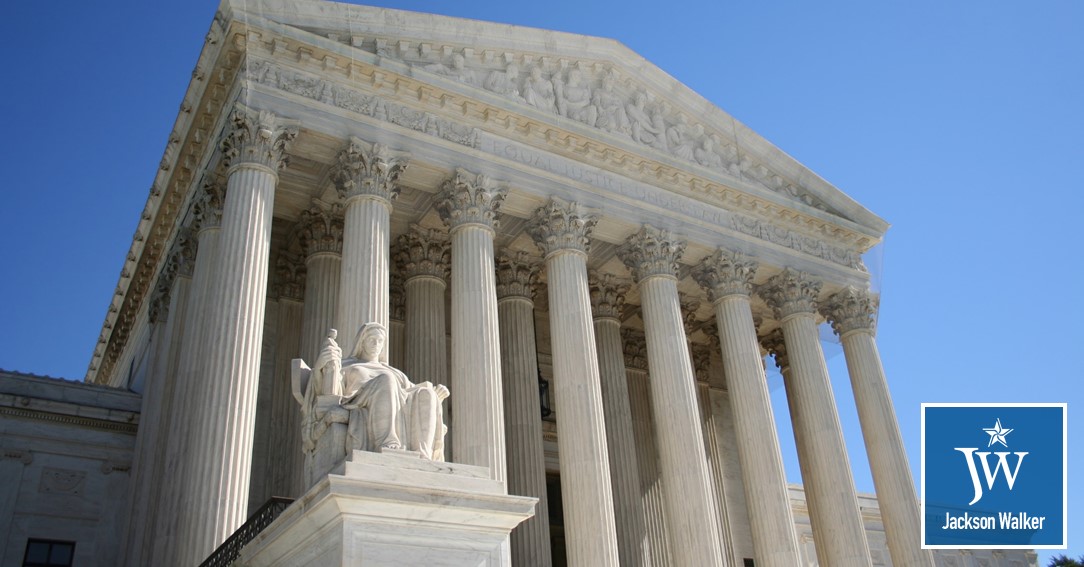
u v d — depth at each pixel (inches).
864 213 1959.9
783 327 1775.3
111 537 1300.4
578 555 1251.2
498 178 1448.1
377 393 523.8
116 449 1364.4
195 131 1391.5
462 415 1240.8
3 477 1259.8
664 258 1590.8
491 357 1284.4
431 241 1604.3
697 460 1422.2
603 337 1771.7
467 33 1514.5
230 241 1137.4
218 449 995.9
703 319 2054.6
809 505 1882.4
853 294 1860.2
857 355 1823.3
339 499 441.1
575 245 1481.3
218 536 949.2
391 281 1691.7
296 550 487.5
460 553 466.0
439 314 1551.4
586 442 1318.9
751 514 1508.4
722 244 1697.8
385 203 1294.3
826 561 1587.1
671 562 1777.8
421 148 1382.9
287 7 1317.7
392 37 1425.9
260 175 1199.6
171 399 1293.1
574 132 1549.0
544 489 1520.7
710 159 1784.0
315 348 1375.5
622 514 1624.0
